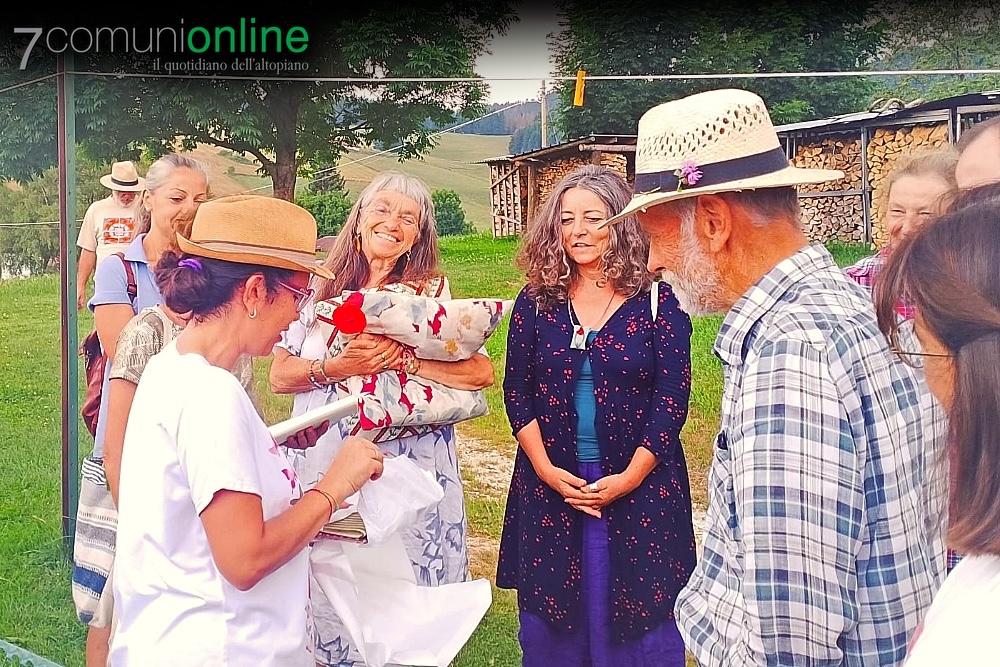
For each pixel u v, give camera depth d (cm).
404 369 288
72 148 420
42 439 514
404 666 234
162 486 175
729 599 160
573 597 291
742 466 145
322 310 285
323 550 217
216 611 174
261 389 410
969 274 91
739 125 164
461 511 304
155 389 179
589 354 284
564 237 287
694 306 168
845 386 142
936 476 118
